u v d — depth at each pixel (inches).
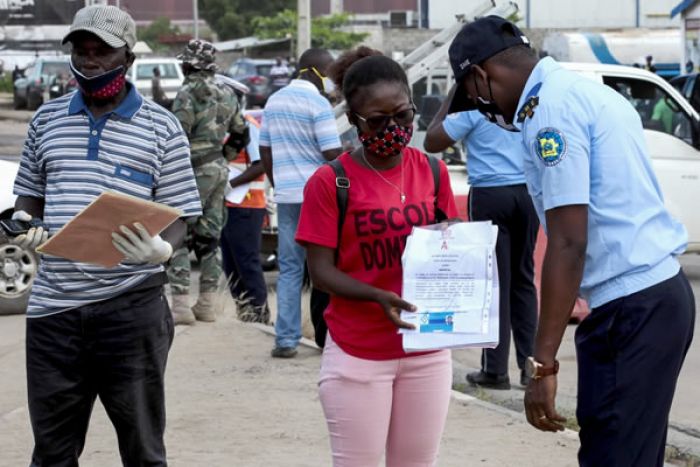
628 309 159.5
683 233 165.5
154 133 187.5
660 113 511.5
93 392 191.0
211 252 396.2
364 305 168.7
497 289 165.6
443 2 2266.2
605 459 163.2
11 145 1139.9
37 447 189.5
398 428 174.6
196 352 351.3
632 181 159.3
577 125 156.9
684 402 308.7
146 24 3078.2
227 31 3053.6
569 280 156.0
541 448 253.0
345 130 447.5
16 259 434.0
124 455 193.3
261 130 346.3
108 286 184.5
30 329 187.0
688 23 1095.0
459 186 434.3
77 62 182.5
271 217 523.8
